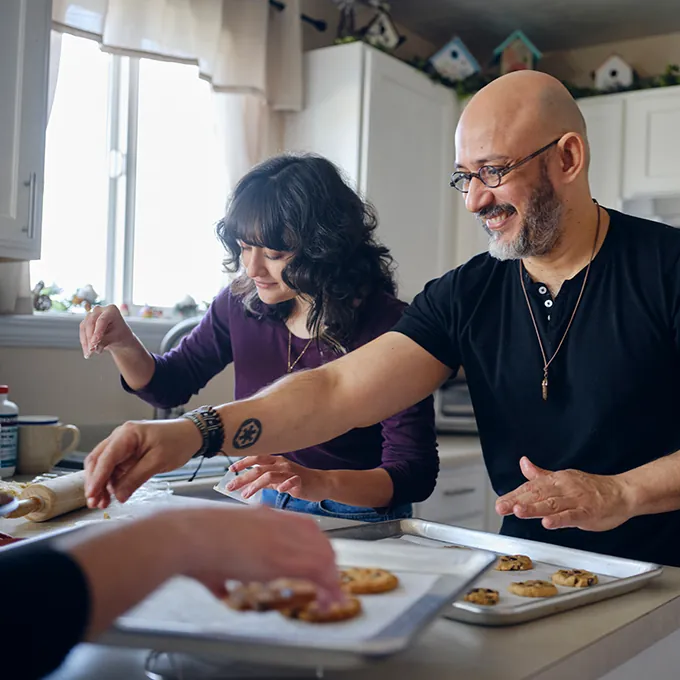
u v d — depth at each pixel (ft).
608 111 10.98
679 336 3.93
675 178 10.50
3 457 5.95
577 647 2.36
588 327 4.12
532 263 4.31
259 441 3.69
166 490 4.99
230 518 1.92
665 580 3.15
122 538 1.78
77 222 8.41
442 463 8.48
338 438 4.93
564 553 3.27
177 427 3.33
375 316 5.00
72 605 1.61
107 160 8.68
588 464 4.12
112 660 2.27
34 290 7.79
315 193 4.75
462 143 4.15
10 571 1.63
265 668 2.07
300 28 9.71
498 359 4.33
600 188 11.03
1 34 6.16
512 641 2.41
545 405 4.21
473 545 3.50
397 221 9.99
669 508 3.24
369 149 9.41
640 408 4.03
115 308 5.30
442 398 10.53
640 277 4.05
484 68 13.26
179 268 9.36
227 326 5.68
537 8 11.53
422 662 2.23
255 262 4.89
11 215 6.29
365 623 2.06
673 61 12.32
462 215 11.22
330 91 9.59
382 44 9.89
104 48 7.85
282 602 1.97
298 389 3.97
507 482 4.38
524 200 4.01
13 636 1.53
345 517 4.72
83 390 8.04
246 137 9.32
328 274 4.78
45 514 4.05
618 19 11.84
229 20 9.00
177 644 1.84
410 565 2.64
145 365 5.48
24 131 6.35
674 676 2.90
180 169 9.35
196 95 9.50
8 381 7.43
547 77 4.17
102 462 2.99
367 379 4.14
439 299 4.47
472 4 11.43
